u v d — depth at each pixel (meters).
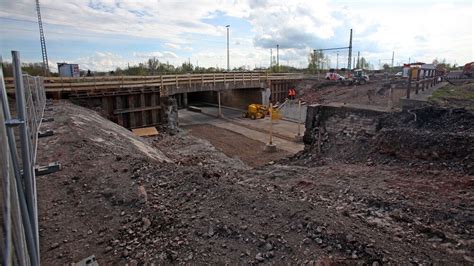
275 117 33.84
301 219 4.98
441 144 9.11
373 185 7.85
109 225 5.07
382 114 12.09
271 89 40.94
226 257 4.29
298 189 7.89
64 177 6.79
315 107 14.61
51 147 8.91
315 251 4.29
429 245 4.62
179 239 4.70
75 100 20.20
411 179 8.10
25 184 3.54
